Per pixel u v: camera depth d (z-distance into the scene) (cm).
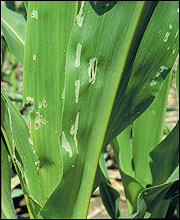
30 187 37
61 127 32
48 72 33
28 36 32
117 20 30
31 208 37
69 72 31
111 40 31
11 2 81
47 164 36
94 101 32
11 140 35
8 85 105
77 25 30
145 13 31
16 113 36
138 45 32
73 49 30
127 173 53
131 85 33
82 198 35
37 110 34
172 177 45
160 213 52
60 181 33
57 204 35
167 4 32
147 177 52
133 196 50
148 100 35
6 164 37
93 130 33
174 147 48
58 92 33
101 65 31
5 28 44
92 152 34
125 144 53
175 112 121
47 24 31
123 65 32
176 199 54
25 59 33
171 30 33
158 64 34
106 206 53
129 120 36
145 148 51
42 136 35
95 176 38
